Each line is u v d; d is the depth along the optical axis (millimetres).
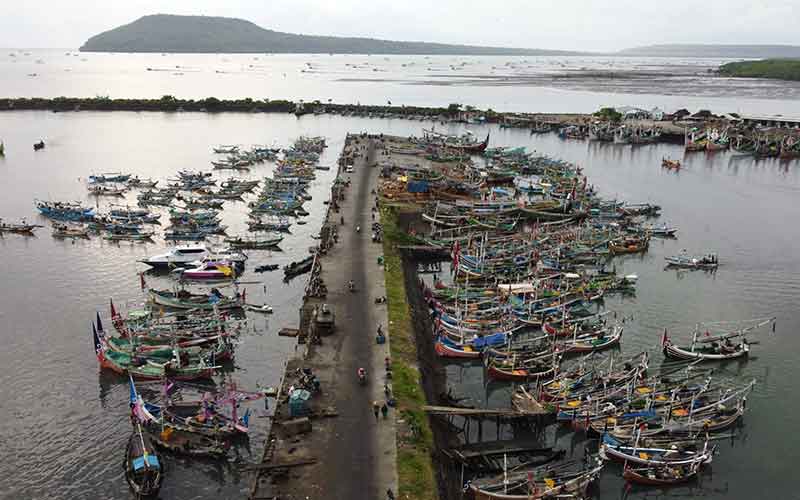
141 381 72000
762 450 62906
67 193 154625
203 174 168875
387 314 81062
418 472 52000
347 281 91625
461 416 66625
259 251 116625
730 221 140125
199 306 89250
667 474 57812
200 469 57719
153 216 132625
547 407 65812
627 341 85000
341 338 74438
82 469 57938
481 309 91438
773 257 117375
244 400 66625
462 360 79000
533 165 184250
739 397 71500
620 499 56281
